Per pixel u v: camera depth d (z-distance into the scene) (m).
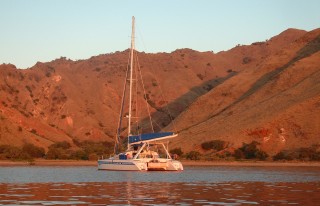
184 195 38.09
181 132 140.50
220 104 158.25
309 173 69.94
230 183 50.34
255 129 123.94
